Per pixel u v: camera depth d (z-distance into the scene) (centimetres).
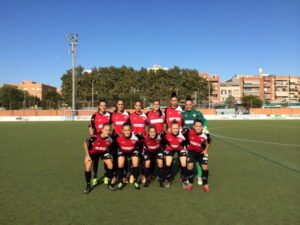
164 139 588
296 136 1591
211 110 4369
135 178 598
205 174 558
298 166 777
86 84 5600
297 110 4178
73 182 614
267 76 9244
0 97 7062
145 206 462
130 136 580
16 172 706
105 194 530
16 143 1284
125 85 5444
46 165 791
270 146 1188
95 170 605
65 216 420
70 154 975
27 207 458
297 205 465
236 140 1409
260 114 4059
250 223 394
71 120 3678
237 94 8775
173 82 5553
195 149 580
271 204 469
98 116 686
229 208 451
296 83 9362
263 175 673
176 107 678
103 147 570
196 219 407
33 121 3516
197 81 5694
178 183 615
